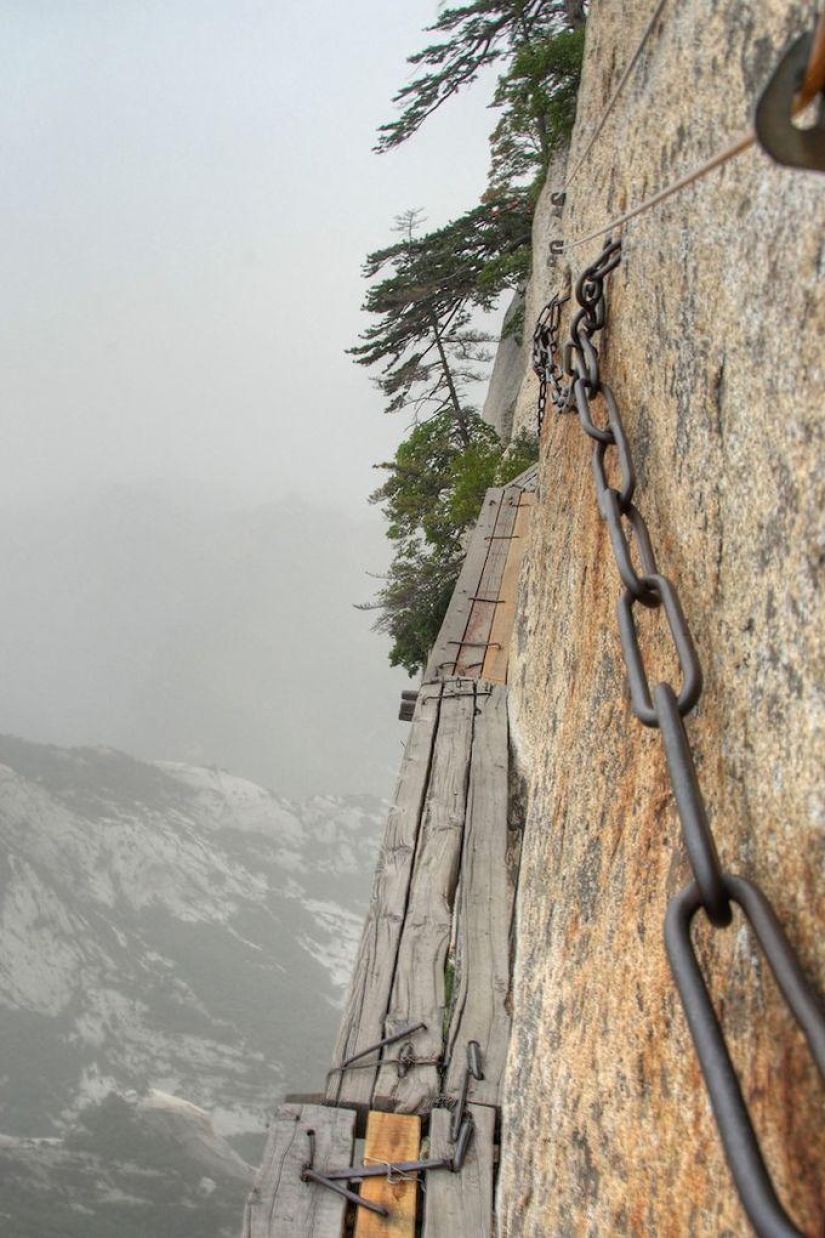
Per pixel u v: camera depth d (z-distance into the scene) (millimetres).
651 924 1976
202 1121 102938
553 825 3348
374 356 25609
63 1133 122625
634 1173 1860
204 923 187375
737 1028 1475
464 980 4305
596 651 3039
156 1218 84750
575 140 4441
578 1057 2381
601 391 2758
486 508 9875
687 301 2084
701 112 2016
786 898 1373
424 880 4977
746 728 1624
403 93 23547
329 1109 3771
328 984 180000
